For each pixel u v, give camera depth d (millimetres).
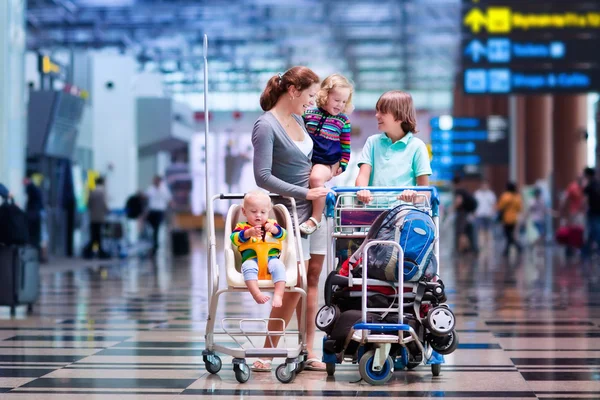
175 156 48219
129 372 6863
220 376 6684
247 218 6484
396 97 7152
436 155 37531
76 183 27406
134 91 33406
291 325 9750
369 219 6746
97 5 34656
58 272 19969
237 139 46531
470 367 7102
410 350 6457
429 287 6508
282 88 6855
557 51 22250
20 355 7777
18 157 16047
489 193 32562
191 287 15758
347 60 44906
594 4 22156
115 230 26328
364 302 6324
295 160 6863
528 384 6340
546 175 48375
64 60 30625
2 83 15703
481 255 27594
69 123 25141
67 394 5961
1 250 11164
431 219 6590
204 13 35750
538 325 9914
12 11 15891
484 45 22359
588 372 6852
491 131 37312
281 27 36469
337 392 6016
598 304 12289
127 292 14727
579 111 41188
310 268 7102
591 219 23797
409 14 34500
